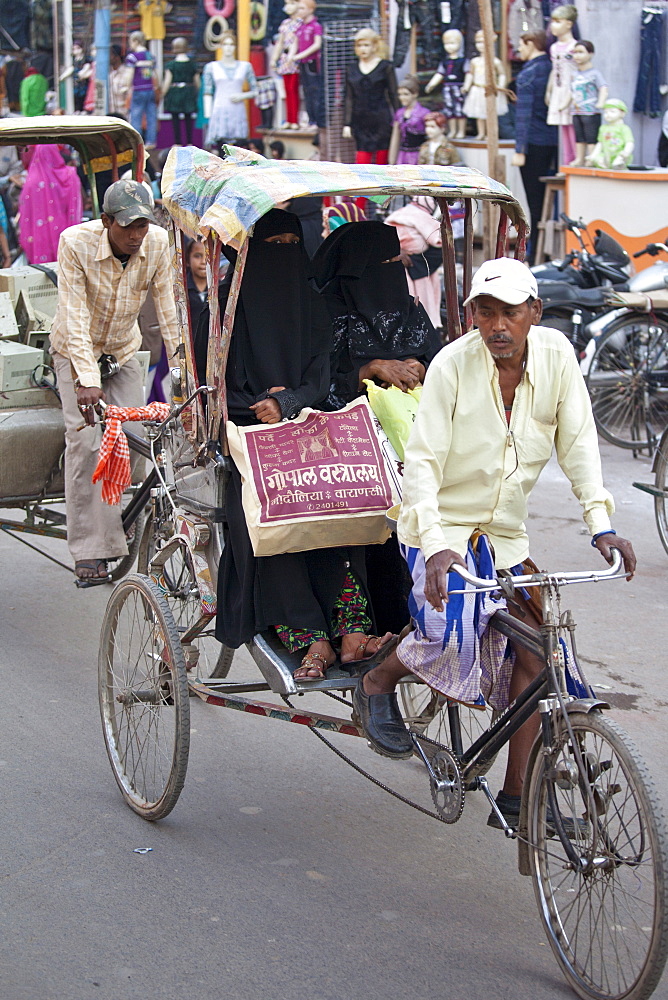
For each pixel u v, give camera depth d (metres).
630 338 7.98
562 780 2.80
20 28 12.85
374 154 11.12
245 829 3.58
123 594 3.78
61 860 3.37
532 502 6.93
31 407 5.34
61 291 4.82
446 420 2.95
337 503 3.33
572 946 2.94
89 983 2.81
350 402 3.75
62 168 10.30
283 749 4.16
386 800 3.79
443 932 3.05
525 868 2.96
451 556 2.81
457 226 9.66
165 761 4.00
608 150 9.94
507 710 2.94
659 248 8.44
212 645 4.61
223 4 11.90
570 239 9.97
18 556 6.25
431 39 10.73
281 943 2.98
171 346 5.08
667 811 3.61
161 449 4.43
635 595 5.54
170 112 12.54
